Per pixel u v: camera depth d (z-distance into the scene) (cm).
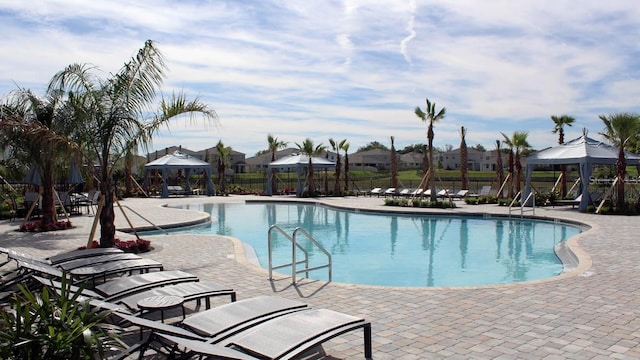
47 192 1463
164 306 488
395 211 2083
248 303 497
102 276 677
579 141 2072
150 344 443
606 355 448
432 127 2317
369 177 5131
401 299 650
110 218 1040
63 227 1477
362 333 518
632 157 2019
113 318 541
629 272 786
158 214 1956
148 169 3544
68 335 323
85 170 1155
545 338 495
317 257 1209
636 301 622
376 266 1098
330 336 409
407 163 7200
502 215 1877
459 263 1123
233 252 1038
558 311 584
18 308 326
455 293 675
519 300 634
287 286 733
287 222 1947
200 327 434
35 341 317
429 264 1115
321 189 3988
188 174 3594
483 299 641
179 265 905
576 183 2480
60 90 1040
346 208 2317
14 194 2019
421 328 531
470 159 7538
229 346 395
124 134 1016
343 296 670
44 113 1201
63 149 964
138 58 1010
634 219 1611
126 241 1148
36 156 1282
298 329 417
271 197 3191
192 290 557
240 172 6669
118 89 1001
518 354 454
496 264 1110
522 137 2508
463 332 516
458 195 2728
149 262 746
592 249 1004
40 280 553
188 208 2569
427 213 2011
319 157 3419
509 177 2569
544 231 1598
